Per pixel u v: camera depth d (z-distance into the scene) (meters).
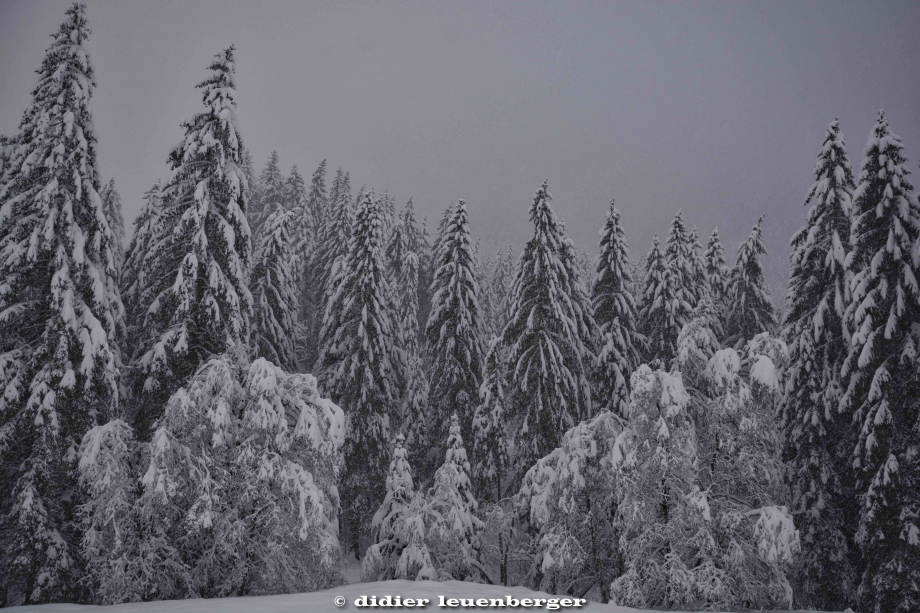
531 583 16.39
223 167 15.38
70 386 12.62
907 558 13.58
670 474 12.63
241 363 14.01
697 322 14.41
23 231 13.51
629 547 12.55
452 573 15.32
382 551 15.70
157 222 15.68
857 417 15.61
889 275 15.67
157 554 11.98
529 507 16.06
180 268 14.44
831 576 15.97
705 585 11.24
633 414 12.89
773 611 11.67
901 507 13.90
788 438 17.98
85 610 8.38
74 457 12.81
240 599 8.74
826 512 16.62
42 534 12.22
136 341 19.55
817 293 18.88
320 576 13.62
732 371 12.52
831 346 17.97
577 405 21.05
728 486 13.08
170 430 12.24
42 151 13.74
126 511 11.74
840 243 17.81
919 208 15.70
